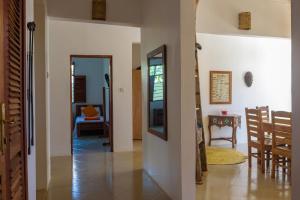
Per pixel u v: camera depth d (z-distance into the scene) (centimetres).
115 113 665
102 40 654
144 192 388
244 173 475
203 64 736
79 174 477
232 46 759
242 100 770
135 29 672
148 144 470
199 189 397
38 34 395
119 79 667
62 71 629
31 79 224
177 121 337
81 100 1015
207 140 741
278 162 450
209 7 534
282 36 576
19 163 169
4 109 131
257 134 491
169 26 358
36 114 397
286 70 804
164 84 377
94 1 451
